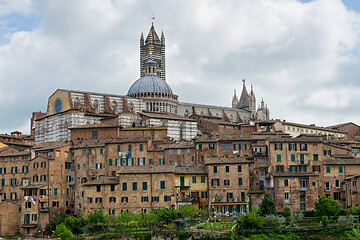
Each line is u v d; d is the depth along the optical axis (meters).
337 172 165.12
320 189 164.00
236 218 142.50
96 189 157.50
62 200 174.62
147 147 174.00
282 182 154.75
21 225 167.50
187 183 156.50
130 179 156.50
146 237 133.12
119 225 143.25
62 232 138.00
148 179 155.62
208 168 157.12
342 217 135.50
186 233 125.69
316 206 143.75
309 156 165.88
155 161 173.12
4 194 181.62
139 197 155.12
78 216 161.25
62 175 176.00
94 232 144.25
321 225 134.38
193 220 139.12
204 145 172.75
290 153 165.88
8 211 169.75
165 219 140.75
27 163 179.50
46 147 180.25
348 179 159.00
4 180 182.38
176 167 161.75
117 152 174.38
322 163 165.62
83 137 195.00
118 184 156.75
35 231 166.75
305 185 155.38
